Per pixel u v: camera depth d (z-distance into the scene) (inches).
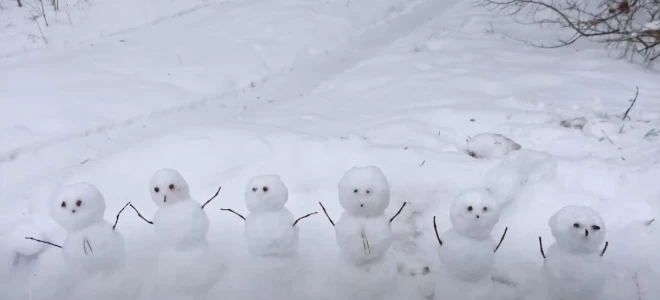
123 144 179.0
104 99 207.6
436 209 126.4
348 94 216.7
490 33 278.8
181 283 102.0
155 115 201.8
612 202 121.8
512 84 206.5
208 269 103.8
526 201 124.0
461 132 165.9
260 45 265.7
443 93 202.1
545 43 260.7
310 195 133.1
